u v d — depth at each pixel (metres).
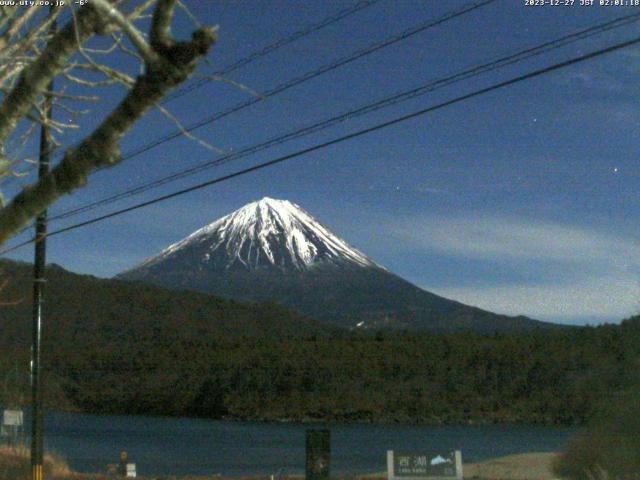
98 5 4.17
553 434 62.97
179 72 3.96
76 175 4.16
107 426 71.75
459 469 21.11
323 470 23.34
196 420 80.81
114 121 4.09
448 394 80.88
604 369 33.78
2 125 4.35
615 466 24.48
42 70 4.32
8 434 31.73
